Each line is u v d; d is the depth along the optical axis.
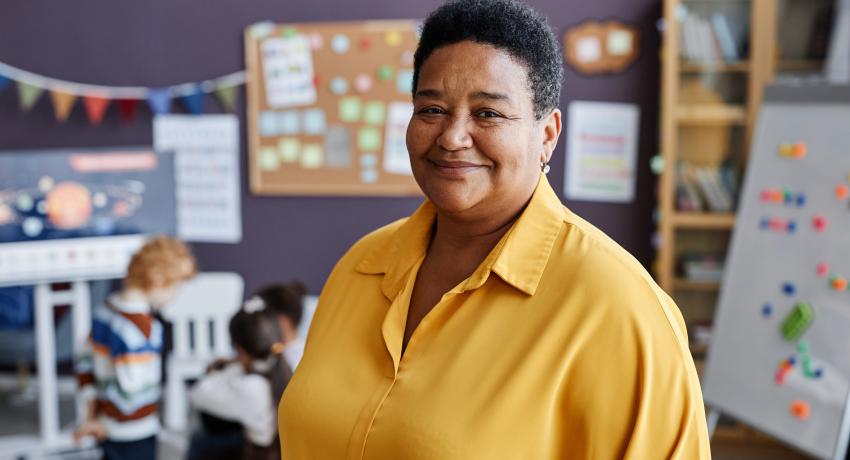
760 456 3.42
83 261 3.66
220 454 2.24
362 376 1.05
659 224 3.57
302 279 4.11
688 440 0.92
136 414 2.64
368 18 3.89
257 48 3.95
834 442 2.58
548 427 0.93
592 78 3.77
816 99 2.83
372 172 3.97
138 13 3.98
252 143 4.01
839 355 2.61
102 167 3.71
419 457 0.94
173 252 2.71
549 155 1.04
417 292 1.09
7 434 3.68
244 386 2.24
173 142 4.07
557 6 3.75
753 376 2.88
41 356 3.56
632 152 3.78
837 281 2.65
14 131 4.12
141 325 2.64
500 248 1.00
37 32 4.03
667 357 0.92
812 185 2.80
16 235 3.59
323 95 3.95
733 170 3.46
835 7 3.32
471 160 0.96
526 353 0.94
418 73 1.00
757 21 3.36
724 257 3.54
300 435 1.08
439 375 0.98
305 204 4.05
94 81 4.05
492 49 0.94
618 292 0.93
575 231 0.99
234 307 3.82
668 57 3.39
